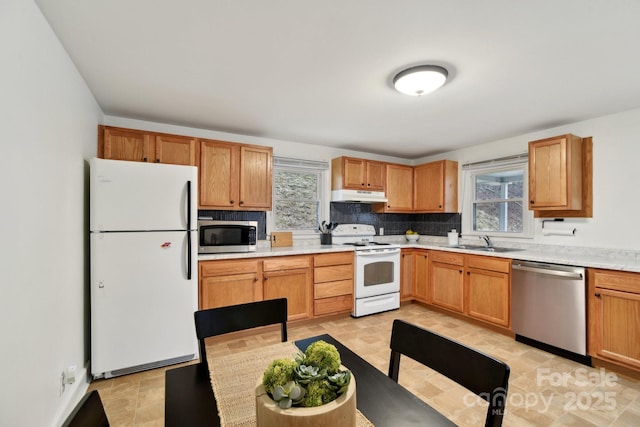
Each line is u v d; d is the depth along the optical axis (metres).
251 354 1.21
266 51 1.83
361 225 4.40
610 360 2.32
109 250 2.19
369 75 2.13
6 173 1.16
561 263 2.60
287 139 3.82
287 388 0.66
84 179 2.18
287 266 3.20
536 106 2.65
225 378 1.03
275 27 1.59
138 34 1.65
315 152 4.09
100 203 2.16
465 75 2.10
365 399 0.90
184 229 2.44
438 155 4.57
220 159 3.14
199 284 2.75
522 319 2.87
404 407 0.86
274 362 0.74
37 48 1.41
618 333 2.28
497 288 3.11
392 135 3.63
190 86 2.30
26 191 1.31
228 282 2.88
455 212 4.25
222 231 3.02
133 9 1.45
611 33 1.61
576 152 2.90
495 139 3.76
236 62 1.95
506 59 1.89
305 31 1.63
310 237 4.05
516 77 2.12
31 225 1.35
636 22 1.52
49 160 1.55
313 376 0.68
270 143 3.79
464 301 3.45
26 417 1.30
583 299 2.46
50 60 1.56
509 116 2.92
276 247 3.61
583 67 1.98
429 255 3.91
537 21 1.52
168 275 2.38
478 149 4.03
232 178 3.20
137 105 2.65
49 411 1.54
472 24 1.55
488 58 1.88
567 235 3.09
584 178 2.95
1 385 1.12
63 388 1.73
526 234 3.51
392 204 4.36
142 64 1.97
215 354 2.63
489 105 2.64
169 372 1.09
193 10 1.46
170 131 3.19
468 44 1.73
